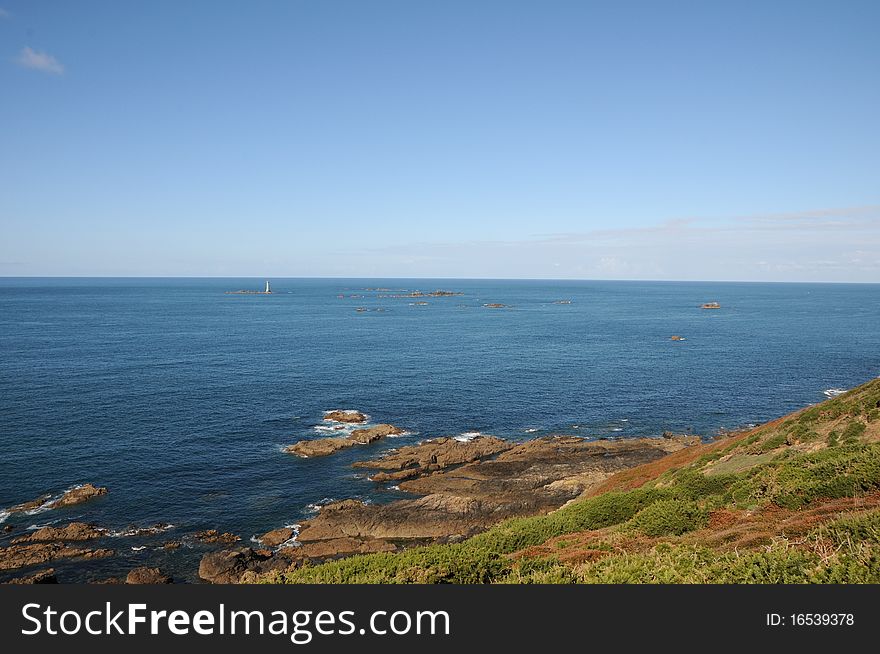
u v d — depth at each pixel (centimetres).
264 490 4406
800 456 2364
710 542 1606
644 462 4966
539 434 6091
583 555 1727
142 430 5712
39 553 3316
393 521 3759
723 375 9138
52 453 4959
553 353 11188
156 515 3919
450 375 8919
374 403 7162
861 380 8831
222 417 6309
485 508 3934
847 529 1284
